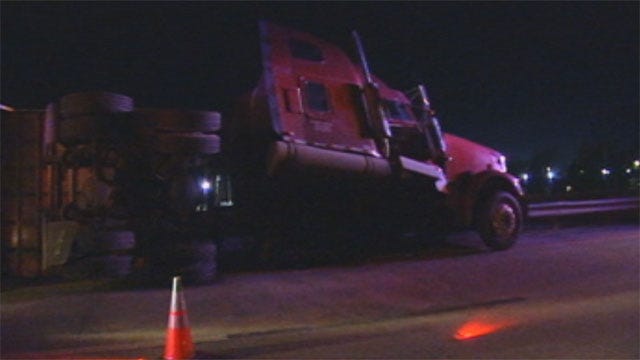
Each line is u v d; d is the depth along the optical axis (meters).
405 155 12.13
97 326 7.45
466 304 8.35
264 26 10.50
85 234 9.22
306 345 6.54
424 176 11.81
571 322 7.14
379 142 11.48
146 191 9.88
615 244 13.48
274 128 10.17
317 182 11.20
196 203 10.12
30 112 11.33
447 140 13.02
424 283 9.73
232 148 11.57
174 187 9.86
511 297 8.71
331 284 9.77
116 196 9.68
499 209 12.74
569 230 16.91
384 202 12.31
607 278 9.84
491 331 6.88
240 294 9.09
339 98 11.09
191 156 9.87
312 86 10.80
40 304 8.70
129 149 9.68
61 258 9.45
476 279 9.96
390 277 10.25
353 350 6.29
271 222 12.10
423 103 12.60
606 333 6.60
